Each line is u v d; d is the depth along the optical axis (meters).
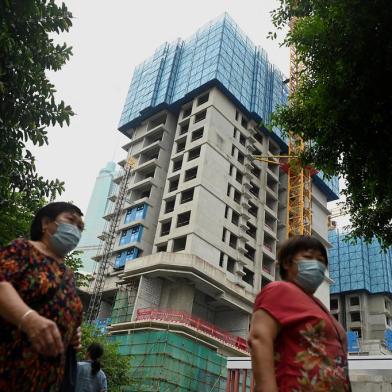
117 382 24.39
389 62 7.70
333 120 8.52
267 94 60.53
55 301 2.61
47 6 8.36
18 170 8.68
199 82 54.06
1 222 10.88
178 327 35.34
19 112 8.20
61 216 2.94
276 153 59.28
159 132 56.03
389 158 8.35
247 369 9.72
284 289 2.64
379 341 53.22
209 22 61.41
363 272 81.38
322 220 64.00
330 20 8.20
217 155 48.78
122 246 48.12
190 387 31.78
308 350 2.45
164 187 50.94
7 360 2.39
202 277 39.47
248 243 48.78
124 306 40.31
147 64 65.31
